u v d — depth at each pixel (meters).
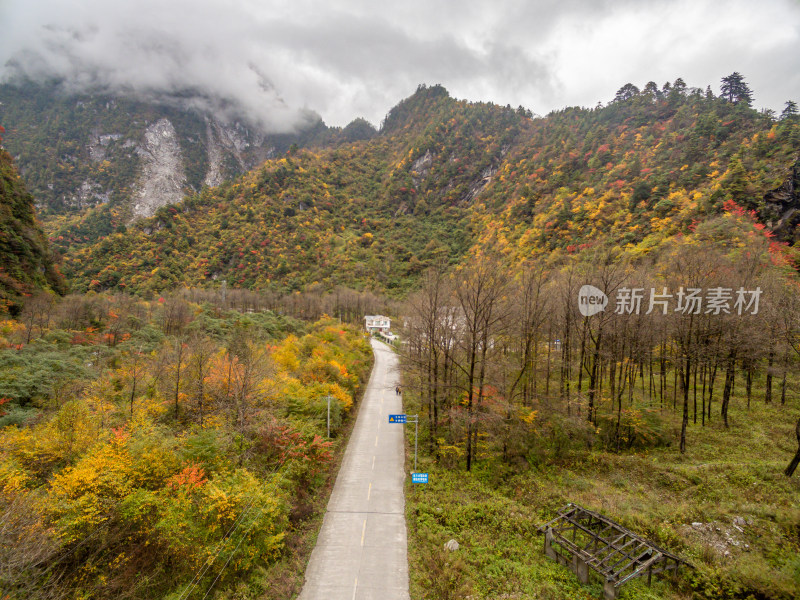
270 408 25.00
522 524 19.55
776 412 30.75
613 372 33.16
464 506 21.27
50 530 11.30
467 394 29.33
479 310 26.58
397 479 24.84
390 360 66.19
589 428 27.39
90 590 11.76
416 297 35.03
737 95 112.00
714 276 30.03
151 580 13.19
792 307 27.20
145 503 13.84
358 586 15.72
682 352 29.59
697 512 19.39
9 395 22.92
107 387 25.52
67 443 16.06
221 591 13.91
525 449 26.78
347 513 20.95
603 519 17.89
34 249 62.56
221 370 25.20
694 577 15.48
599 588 15.38
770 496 20.06
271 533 16.08
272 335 56.47
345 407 33.34
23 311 47.53
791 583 13.86
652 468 24.23
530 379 31.16
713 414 31.72
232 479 16.39
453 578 15.79
